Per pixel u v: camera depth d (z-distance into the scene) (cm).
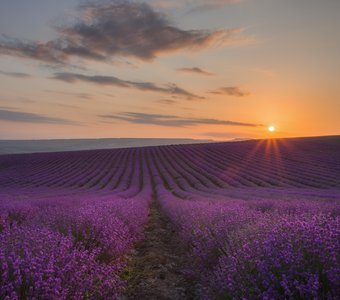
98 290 357
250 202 1262
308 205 941
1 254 332
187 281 545
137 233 886
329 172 3747
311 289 268
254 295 297
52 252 377
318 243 330
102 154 7250
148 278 563
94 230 598
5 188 3541
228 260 398
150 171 4928
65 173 4819
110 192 2848
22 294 304
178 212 1123
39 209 1031
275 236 383
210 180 3872
